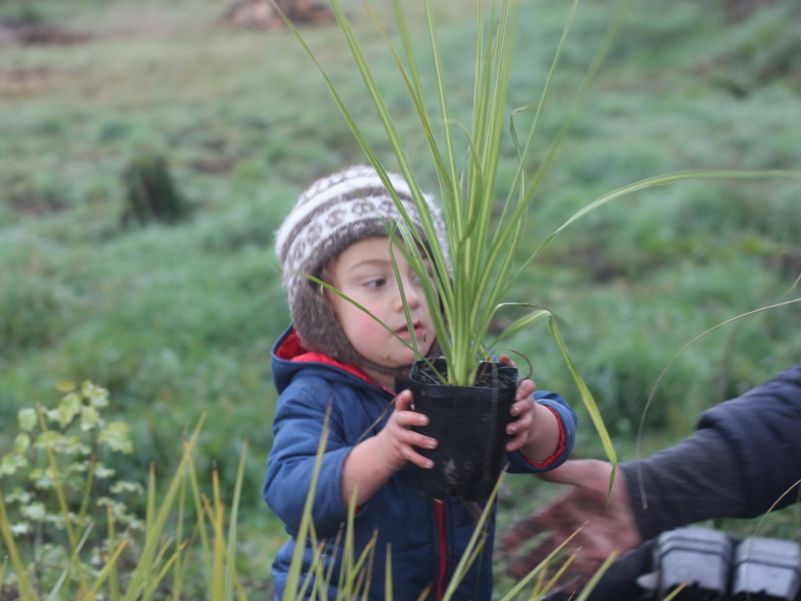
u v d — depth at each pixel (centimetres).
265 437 630
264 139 1777
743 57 2188
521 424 217
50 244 1188
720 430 254
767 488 248
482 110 205
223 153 1723
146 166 1328
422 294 251
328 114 1861
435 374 221
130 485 397
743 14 2436
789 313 841
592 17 2405
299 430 246
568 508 259
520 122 1662
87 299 969
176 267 1070
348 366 258
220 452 591
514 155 1509
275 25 2897
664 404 676
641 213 1195
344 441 251
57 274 1032
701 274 970
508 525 469
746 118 1698
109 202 1409
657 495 251
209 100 2089
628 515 251
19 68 2514
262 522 545
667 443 632
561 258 1099
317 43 2562
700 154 1478
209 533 520
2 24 3058
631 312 889
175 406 677
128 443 369
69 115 2009
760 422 251
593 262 1088
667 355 705
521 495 522
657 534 252
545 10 2531
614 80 2117
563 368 726
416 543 249
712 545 265
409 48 200
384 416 255
